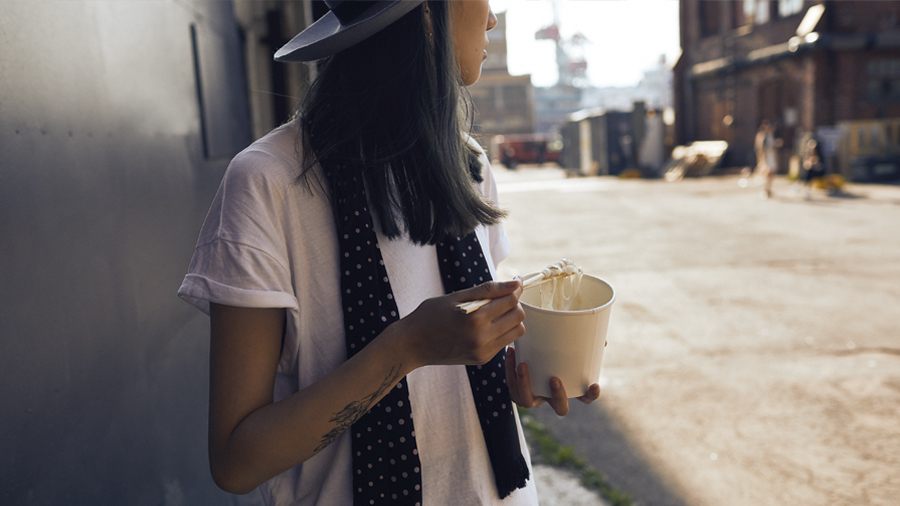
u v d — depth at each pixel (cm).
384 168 81
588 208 1340
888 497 265
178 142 194
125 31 148
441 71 80
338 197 81
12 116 88
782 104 1947
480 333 68
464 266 90
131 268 137
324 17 96
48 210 97
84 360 107
